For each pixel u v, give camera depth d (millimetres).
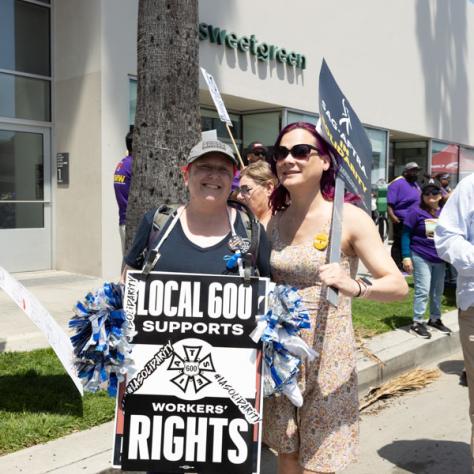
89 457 3262
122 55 8867
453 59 17266
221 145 2295
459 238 3111
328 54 12461
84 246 9086
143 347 2268
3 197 8977
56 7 9156
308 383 2406
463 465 3740
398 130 14969
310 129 2436
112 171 8836
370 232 2389
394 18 14461
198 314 2273
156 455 2248
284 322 2219
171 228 2367
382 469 3691
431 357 5973
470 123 18578
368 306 7285
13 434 3426
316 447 2379
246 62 10625
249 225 2402
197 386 2262
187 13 4457
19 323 6047
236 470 2240
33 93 9195
